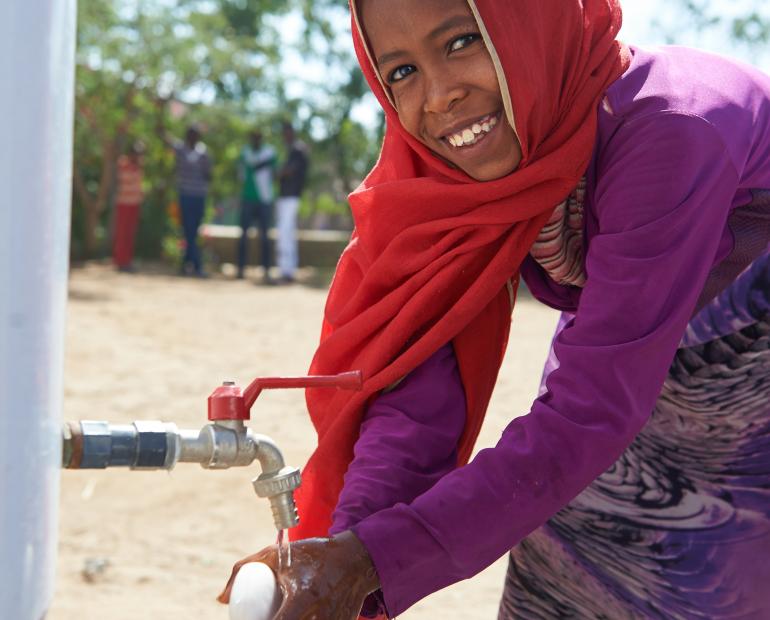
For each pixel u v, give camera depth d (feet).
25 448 3.62
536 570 7.00
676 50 5.99
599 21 5.79
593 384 4.94
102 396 20.07
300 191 46.34
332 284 6.69
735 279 6.20
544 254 6.27
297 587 4.50
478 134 5.58
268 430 17.83
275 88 66.39
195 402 20.11
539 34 5.40
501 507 4.85
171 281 43.91
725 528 6.54
